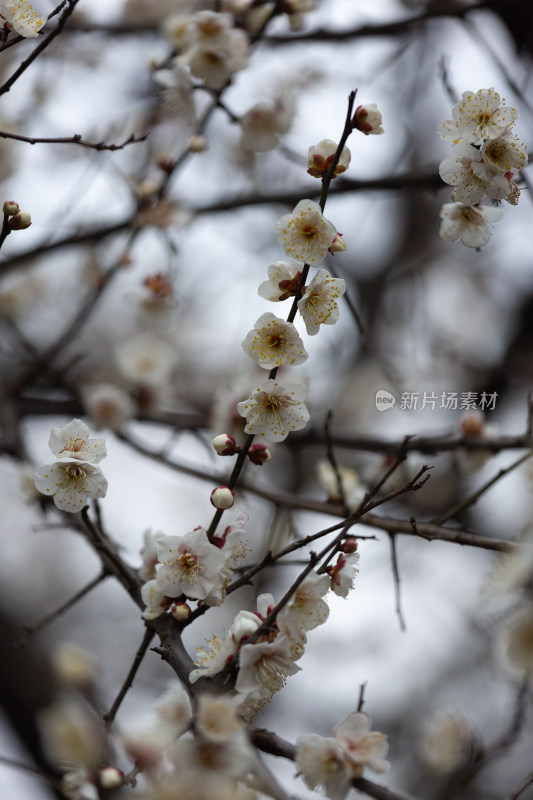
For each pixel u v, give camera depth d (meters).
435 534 2.18
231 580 1.86
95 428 3.90
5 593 5.91
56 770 4.02
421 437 3.18
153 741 1.56
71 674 2.63
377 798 1.54
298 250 1.74
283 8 3.30
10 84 1.97
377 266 6.76
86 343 5.90
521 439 3.05
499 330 6.16
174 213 3.79
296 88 4.77
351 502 2.95
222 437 1.84
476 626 4.50
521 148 1.76
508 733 3.00
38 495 2.83
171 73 3.15
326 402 5.93
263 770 1.52
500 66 3.52
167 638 1.77
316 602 1.70
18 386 3.82
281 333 1.75
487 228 1.91
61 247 4.14
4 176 4.32
